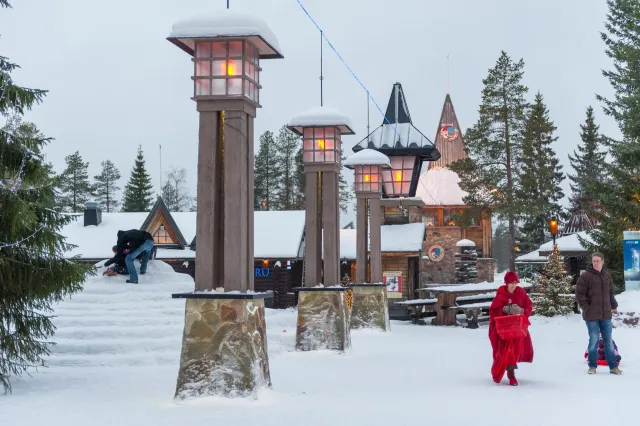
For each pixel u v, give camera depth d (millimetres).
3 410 8680
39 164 11164
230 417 8109
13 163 10828
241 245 9820
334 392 9969
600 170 80750
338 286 16578
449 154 61719
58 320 15906
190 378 9594
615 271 31656
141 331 15398
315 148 17016
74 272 11219
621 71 55281
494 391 9930
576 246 34500
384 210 36750
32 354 11422
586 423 7488
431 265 48219
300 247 36500
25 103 10602
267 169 82188
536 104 64562
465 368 12836
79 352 14602
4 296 10969
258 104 10391
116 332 15312
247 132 10250
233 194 9867
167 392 10367
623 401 8961
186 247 37562
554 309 26312
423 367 13023
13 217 10164
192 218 40219
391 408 8555
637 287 21844
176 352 14805
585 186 33906
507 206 51125
